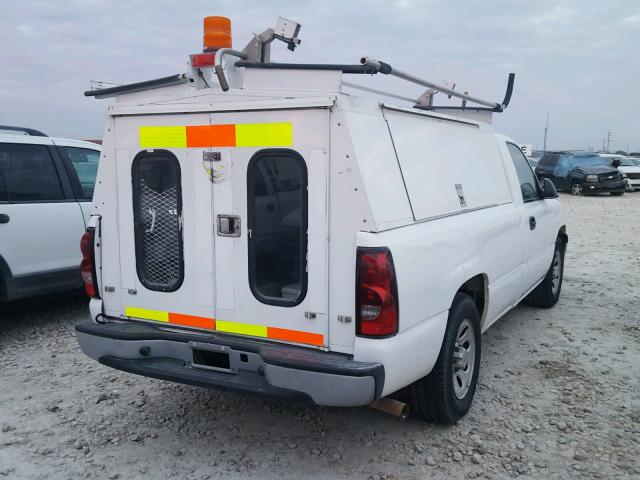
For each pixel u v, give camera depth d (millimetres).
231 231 3443
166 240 3693
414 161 3646
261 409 4191
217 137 3422
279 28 3609
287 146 3225
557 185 23484
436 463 3477
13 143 5703
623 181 22141
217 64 3279
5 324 6191
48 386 4602
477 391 4473
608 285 7922
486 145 5039
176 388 4562
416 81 3840
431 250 3457
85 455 3588
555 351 5348
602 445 3668
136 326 3771
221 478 3342
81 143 6473
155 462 3510
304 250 3234
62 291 6109
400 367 3186
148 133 3639
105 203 3854
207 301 3578
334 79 3125
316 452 3609
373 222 3066
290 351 3242
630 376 4750
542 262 6082
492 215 4602
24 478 3334
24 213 5617
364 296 3053
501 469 3416
